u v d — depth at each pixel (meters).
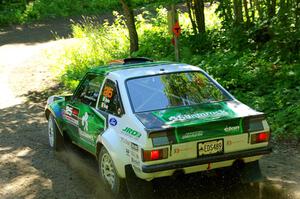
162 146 5.29
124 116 5.91
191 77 6.50
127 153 5.66
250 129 5.64
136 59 7.80
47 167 7.65
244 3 15.05
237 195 6.09
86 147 7.10
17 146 9.02
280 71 11.52
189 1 16.38
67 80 15.42
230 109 5.95
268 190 6.20
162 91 6.18
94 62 17.16
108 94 6.49
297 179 6.56
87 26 22.30
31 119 11.38
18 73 17.72
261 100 10.07
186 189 6.34
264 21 13.95
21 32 28.11
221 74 12.00
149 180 5.63
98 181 6.87
